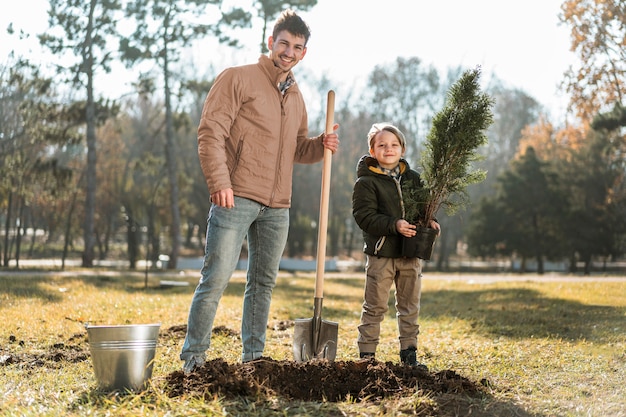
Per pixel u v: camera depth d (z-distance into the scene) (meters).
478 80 4.76
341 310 9.43
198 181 45.19
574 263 40.47
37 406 3.53
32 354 5.28
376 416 3.30
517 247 38.75
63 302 9.34
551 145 44.28
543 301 10.27
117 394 3.58
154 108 44.62
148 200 38.78
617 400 3.86
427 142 4.80
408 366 4.05
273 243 4.57
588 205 39.19
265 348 5.62
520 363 5.02
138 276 19.00
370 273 4.89
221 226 4.34
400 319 4.92
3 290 11.23
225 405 3.38
